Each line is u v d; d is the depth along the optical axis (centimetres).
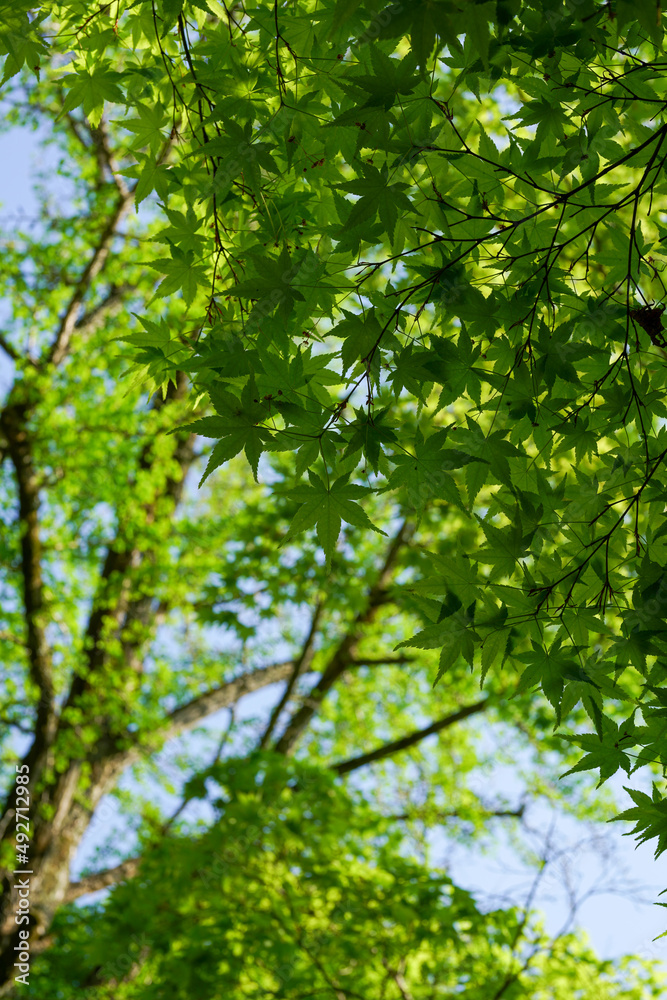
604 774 221
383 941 528
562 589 235
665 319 245
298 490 204
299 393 234
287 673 1121
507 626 220
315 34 241
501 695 948
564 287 240
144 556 1026
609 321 242
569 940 584
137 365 266
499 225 247
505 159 239
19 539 991
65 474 998
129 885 567
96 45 273
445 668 219
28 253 1064
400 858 593
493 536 218
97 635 999
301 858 555
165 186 282
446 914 518
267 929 514
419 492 219
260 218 251
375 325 208
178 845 569
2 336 1046
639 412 237
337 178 262
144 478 977
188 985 506
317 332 244
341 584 866
